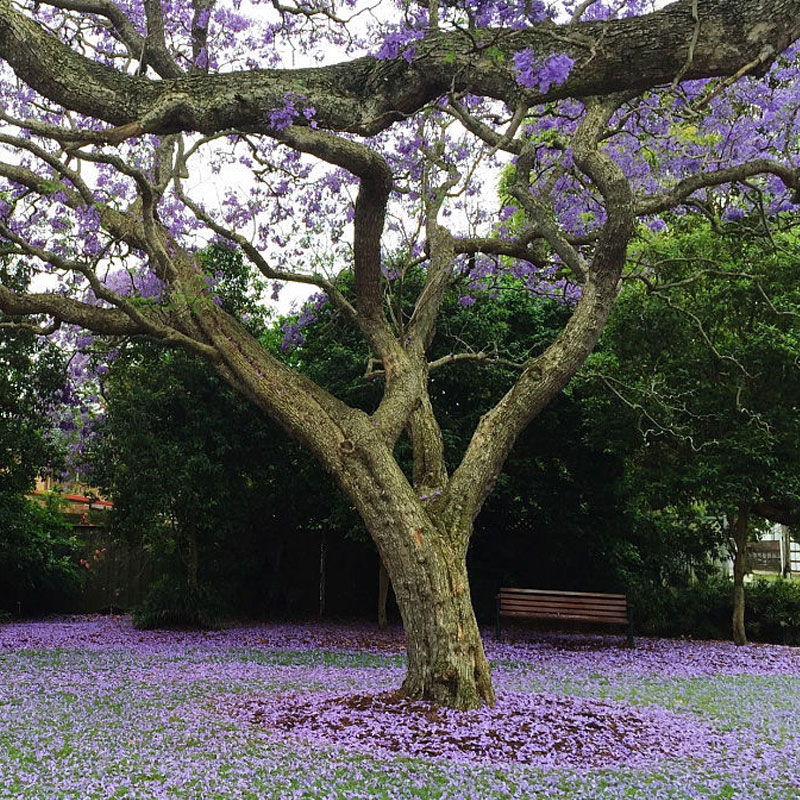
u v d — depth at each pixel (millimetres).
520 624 14328
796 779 4734
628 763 5012
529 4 5383
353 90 6340
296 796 4234
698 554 14180
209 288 7762
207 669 8797
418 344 7871
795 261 10703
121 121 6199
